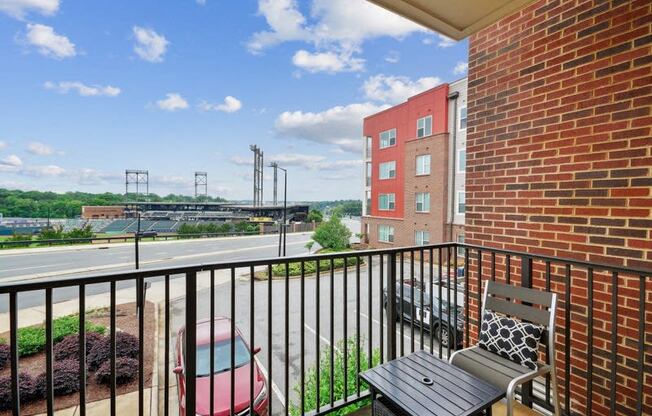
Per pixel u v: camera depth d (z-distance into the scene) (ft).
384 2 7.71
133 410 14.32
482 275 10.53
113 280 4.49
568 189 8.32
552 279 8.66
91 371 17.19
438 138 52.80
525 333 6.40
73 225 136.67
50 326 4.04
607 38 7.63
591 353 6.22
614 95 7.49
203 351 14.89
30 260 60.03
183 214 198.39
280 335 24.90
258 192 203.10
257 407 12.70
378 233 68.49
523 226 9.39
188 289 5.12
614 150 7.45
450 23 8.48
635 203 7.07
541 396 8.40
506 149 9.89
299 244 93.66
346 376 6.93
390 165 65.77
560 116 8.52
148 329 25.02
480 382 4.98
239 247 84.12
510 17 9.80
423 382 4.97
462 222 50.01
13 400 3.80
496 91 10.21
